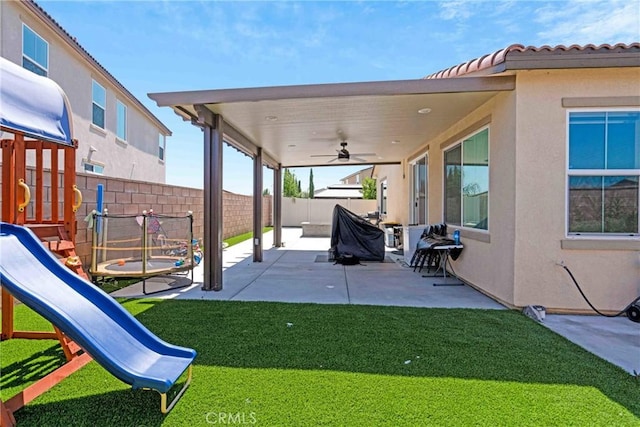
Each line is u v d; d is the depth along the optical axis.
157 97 5.47
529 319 4.62
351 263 9.07
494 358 3.40
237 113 6.16
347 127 7.24
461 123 6.78
